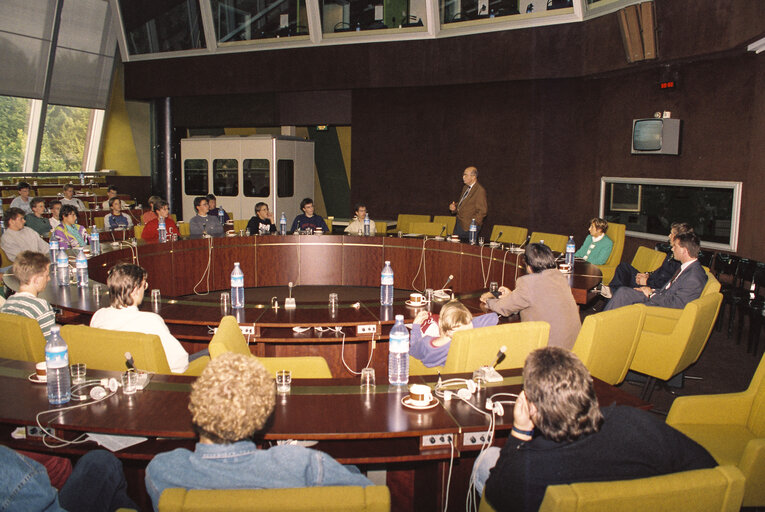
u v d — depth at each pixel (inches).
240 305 169.5
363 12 352.8
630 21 259.4
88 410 85.4
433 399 91.0
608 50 285.0
